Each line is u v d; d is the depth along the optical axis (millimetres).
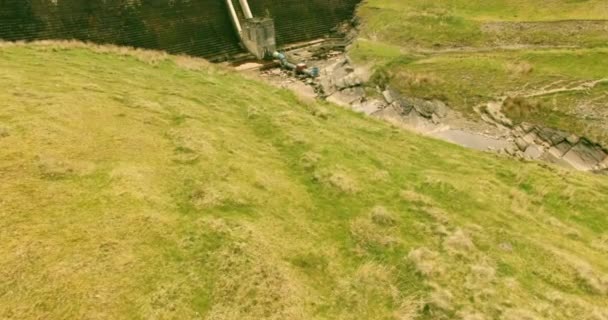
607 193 16484
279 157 13844
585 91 25984
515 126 25391
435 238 10758
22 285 7141
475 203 13211
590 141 23484
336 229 10602
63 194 9375
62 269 7527
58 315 6777
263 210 10523
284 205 11070
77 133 12047
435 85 29031
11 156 10211
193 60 26109
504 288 9398
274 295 7934
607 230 13852
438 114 27375
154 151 12094
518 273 10086
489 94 27562
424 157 17312
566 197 15562
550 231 12805
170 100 16500
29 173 9789
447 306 8508
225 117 16234
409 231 10906
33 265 7520
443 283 9203
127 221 8914
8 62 18422
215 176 11352
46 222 8516
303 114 18328
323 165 13320
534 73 28422
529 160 19844
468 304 8758
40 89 14906
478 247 10797
